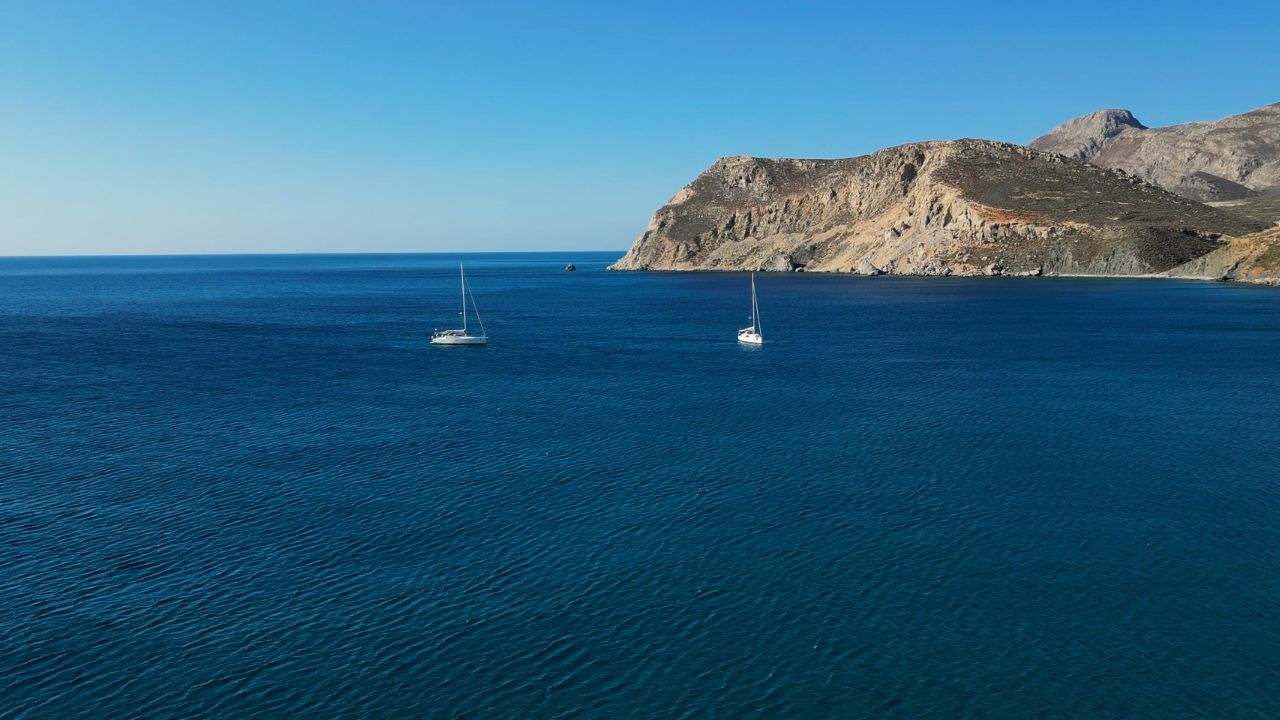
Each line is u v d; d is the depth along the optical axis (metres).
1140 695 25.11
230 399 70.94
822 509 40.69
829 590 31.95
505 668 26.83
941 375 80.00
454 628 29.30
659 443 54.12
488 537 37.50
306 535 37.84
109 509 41.41
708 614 30.20
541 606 30.86
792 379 79.50
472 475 46.97
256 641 28.53
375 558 35.22
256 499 42.91
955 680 26.00
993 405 64.75
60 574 33.69
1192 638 28.19
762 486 44.41
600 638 28.61
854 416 61.62
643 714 24.47
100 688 25.84
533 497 43.00
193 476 47.00
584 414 63.88
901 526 38.31
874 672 26.48
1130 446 51.44
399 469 48.34
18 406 67.44
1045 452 50.31
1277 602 30.50
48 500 42.78
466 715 24.47
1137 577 32.69
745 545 36.31
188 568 34.28
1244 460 47.84
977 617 29.77
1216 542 35.91
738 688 25.72
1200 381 73.88
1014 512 39.88
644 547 36.22
